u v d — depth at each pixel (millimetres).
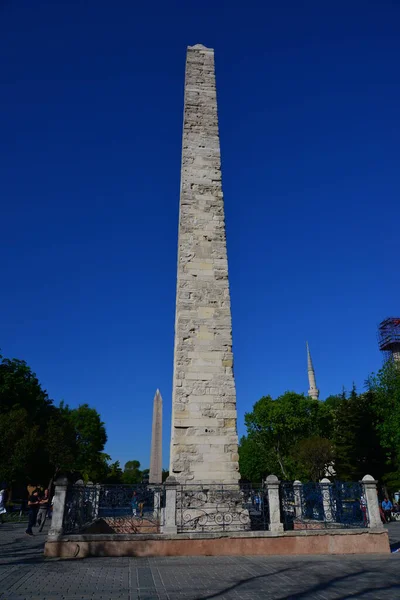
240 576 9602
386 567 10711
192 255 18328
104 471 68250
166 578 9344
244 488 14594
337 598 7707
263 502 13852
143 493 14531
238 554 12602
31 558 11867
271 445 62844
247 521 14219
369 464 45062
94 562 11242
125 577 9391
